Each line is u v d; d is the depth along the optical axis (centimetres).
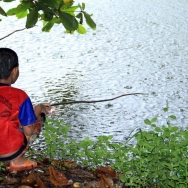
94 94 923
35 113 479
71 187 479
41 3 506
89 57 1173
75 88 959
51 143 530
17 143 440
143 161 472
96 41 1325
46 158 533
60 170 511
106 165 556
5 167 512
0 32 1415
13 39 1340
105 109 848
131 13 1659
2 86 431
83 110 841
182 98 906
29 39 1341
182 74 1049
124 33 1412
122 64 1118
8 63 434
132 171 479
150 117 819
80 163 551
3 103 428
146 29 1458
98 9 1706
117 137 737
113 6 1759
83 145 512
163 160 461
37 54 1198
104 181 482
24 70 1068
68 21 511
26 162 482
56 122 533
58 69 1079
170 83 990
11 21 1534
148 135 478
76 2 1795
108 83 989
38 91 942
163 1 1867
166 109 526
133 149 469
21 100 429
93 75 1039
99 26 1484
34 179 477
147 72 1059
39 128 483
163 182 466
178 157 457
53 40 1332
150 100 894
